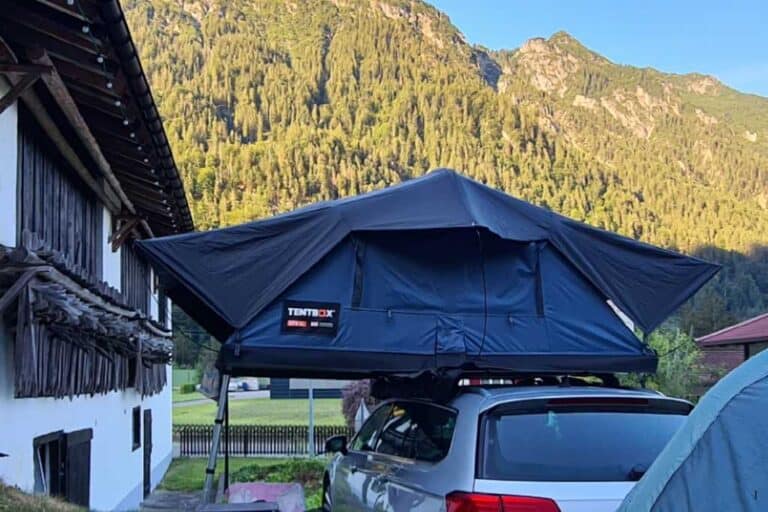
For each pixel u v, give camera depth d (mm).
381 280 5887
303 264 5762
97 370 9203
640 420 4512
